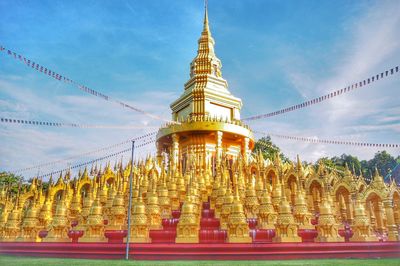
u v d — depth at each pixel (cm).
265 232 2108
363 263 1526
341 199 2803
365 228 2094
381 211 2717
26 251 2133
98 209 2177
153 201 2327
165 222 2366
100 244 1942
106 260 1734
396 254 1998
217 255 1798
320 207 2106
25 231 2402
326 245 1900
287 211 1997
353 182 2480
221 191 2544
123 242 2002
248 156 3881
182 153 4059
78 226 2500
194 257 1797
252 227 2320
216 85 4588
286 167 3152
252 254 1798
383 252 1973
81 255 1939
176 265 1430
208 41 5047
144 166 3278
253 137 4138
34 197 3042
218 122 3800
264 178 2839
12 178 4725
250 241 1928
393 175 5947
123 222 2347
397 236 2208
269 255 1805
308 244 1878
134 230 2027
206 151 3866
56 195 3328
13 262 1620
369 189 2400
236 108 4475
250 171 3186
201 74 4616
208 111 4234
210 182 3025
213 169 3612
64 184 3309
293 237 1942
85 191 3400
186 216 1991
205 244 1839
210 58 4831
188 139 4000
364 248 1955
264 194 2325
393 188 2352
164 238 2077
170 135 3966
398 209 2611
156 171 3309
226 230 2088
